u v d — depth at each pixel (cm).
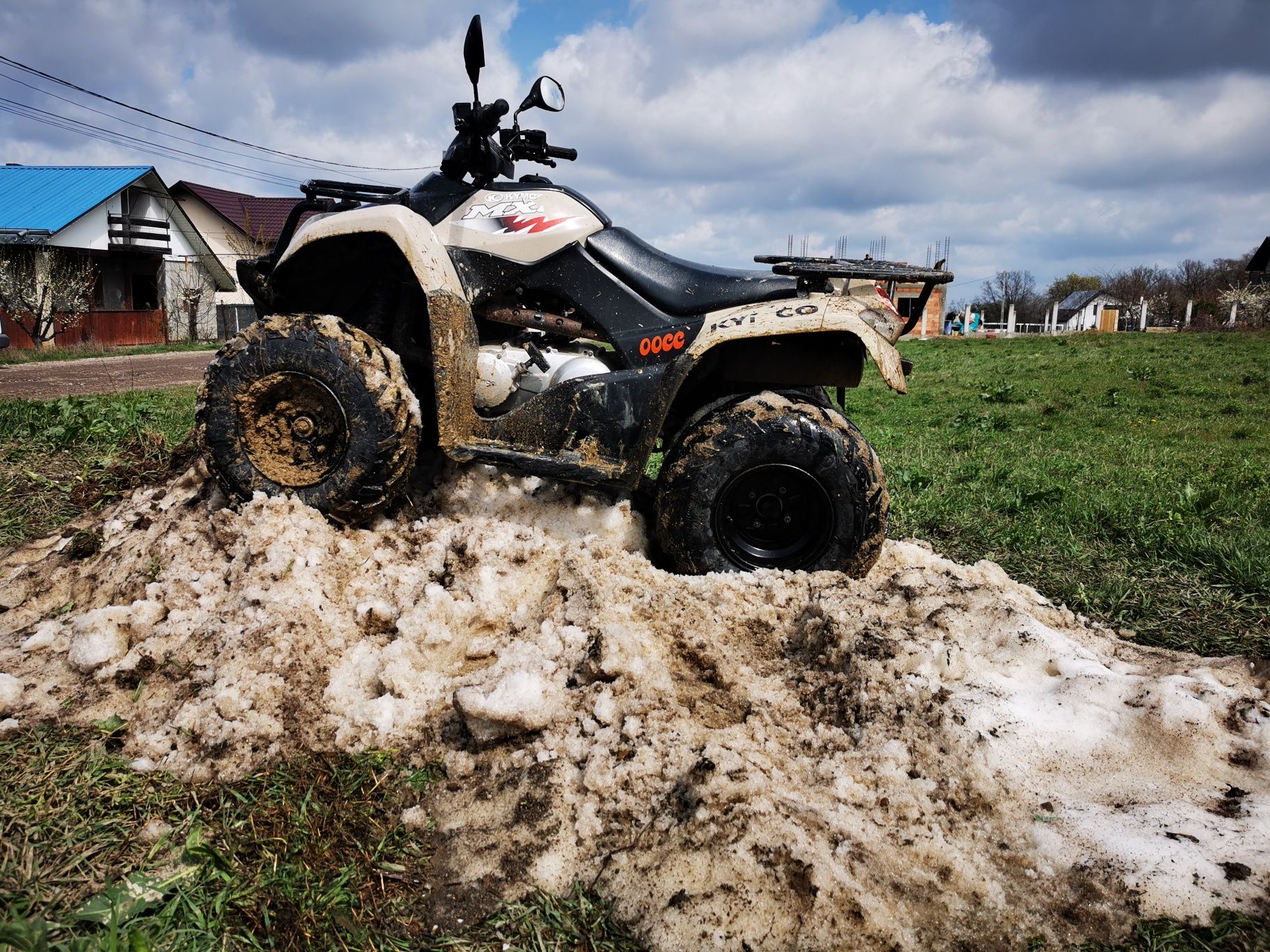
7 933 168
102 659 270
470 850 218
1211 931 185
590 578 296
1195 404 1241
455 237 367
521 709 245
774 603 310
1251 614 381
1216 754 237
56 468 531
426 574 312
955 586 311
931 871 204
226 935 186
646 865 206
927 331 4266
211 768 238
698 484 338
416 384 380
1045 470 689
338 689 263
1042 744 239
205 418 343
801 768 236
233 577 300
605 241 369
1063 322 5888
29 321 2545
